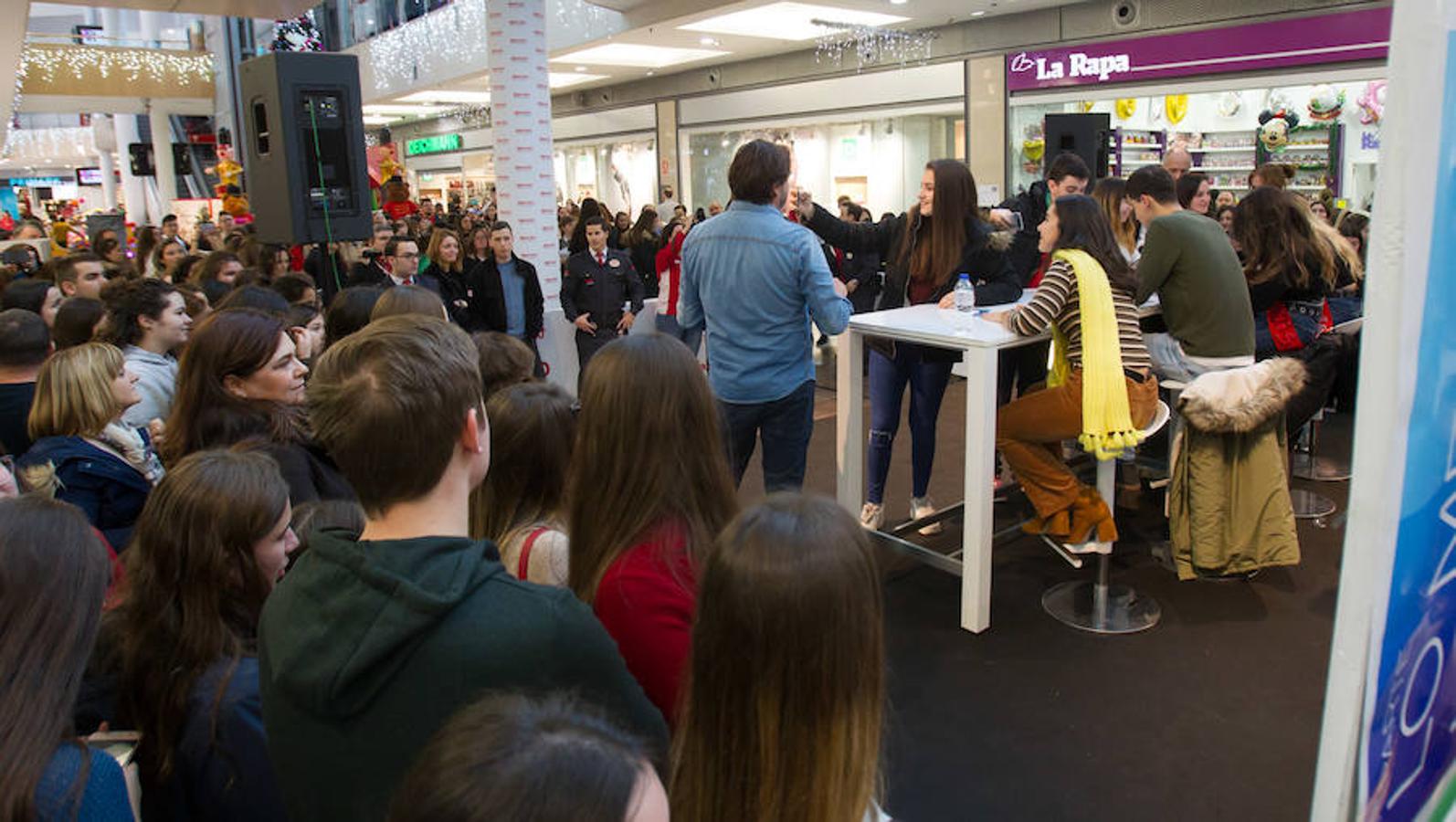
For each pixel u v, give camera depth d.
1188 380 3.43
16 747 1.05
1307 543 3.84
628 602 1.36
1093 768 2.46
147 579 1.39
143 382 2.99
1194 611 3.30
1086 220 3.05
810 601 0.92
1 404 2.78
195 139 19.66
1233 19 9.02
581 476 1.45
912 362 3.75
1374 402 0.83
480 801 0.54
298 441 2.16
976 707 2.75
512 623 0.97
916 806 2.33
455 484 1.10
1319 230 3.83
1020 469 3.23
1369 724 0.92
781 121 13.86
